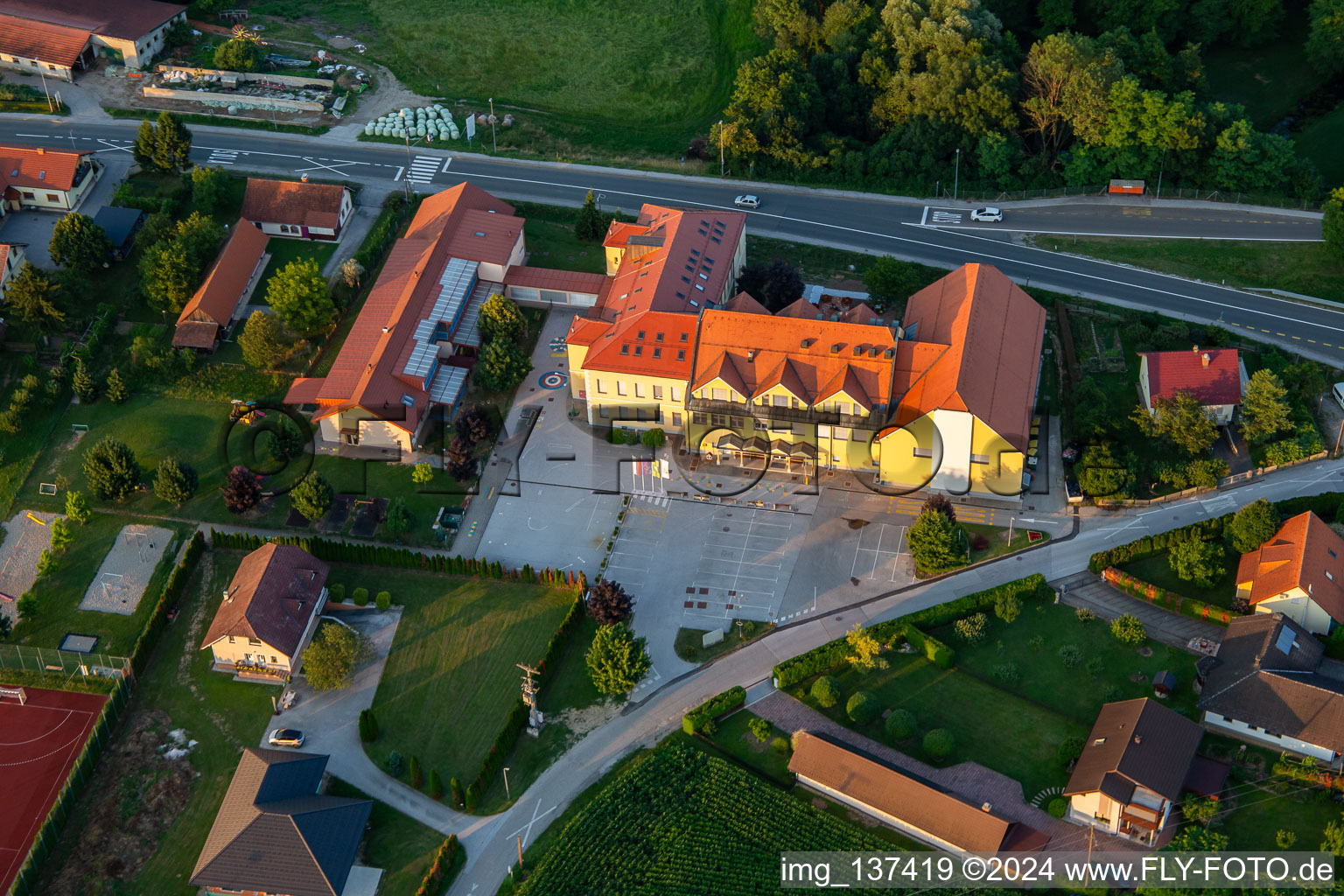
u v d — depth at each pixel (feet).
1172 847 382.01
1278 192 649.61
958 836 385.29
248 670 445.78
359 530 493.77
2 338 562.66
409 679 443.73
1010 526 489.67
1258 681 411.75
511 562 482.28
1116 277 607.78
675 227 568.00
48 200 629.51
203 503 506.48
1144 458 513.04
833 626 457.27
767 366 500.74
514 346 543.80
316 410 538.06
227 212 641.40
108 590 477.36
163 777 417.08
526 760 419.95
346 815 393.29
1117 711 410.93
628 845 393.29
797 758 407.44
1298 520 459.73
